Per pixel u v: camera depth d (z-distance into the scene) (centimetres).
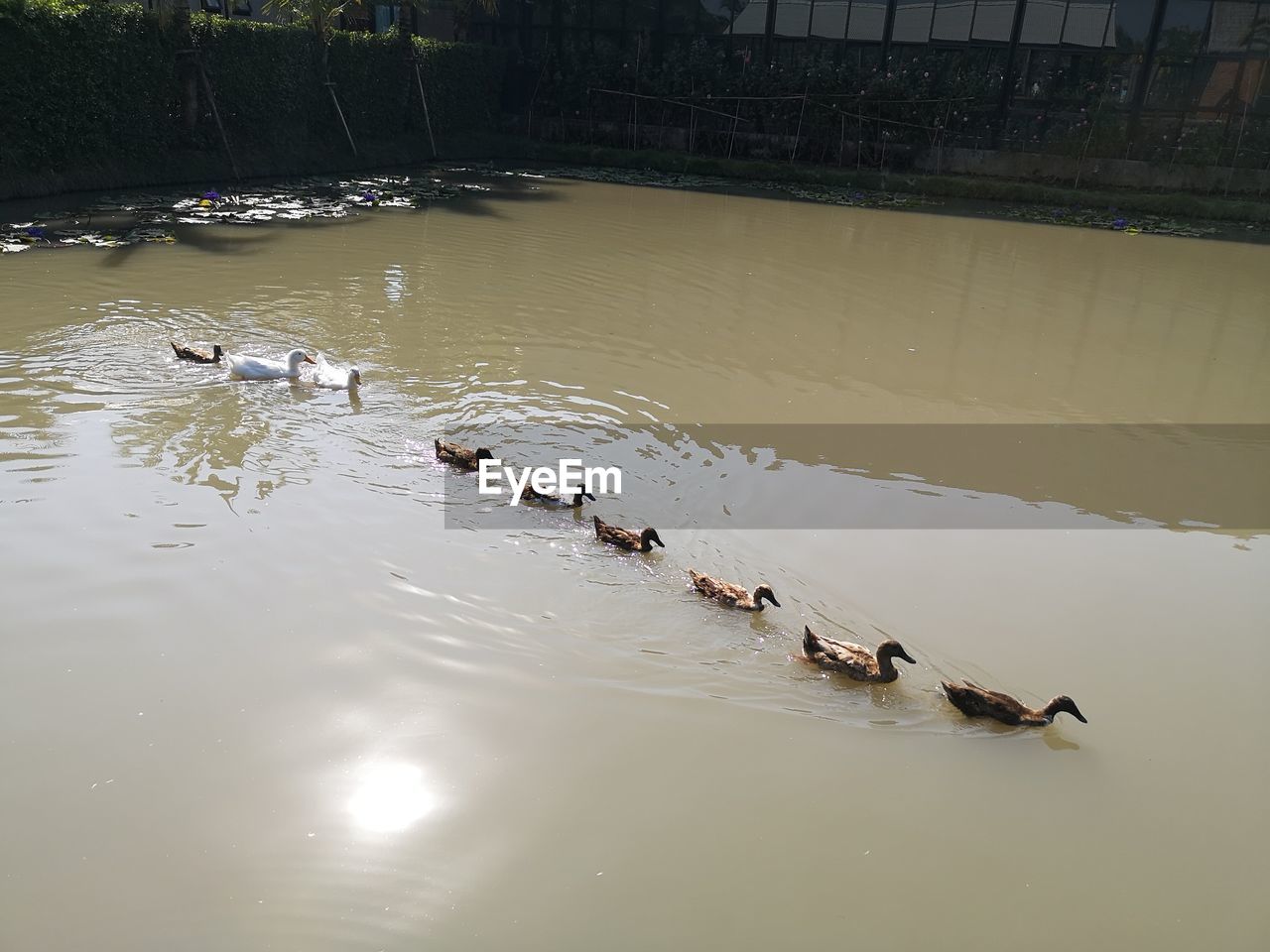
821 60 3409
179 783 603
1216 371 1512
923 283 1956
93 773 607
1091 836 612
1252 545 975
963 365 1472
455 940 517
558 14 3688
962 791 642
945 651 780
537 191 2781
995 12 3247
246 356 1203
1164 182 3166
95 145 2231
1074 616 838
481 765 632
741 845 588
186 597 773
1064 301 1877
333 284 1641
